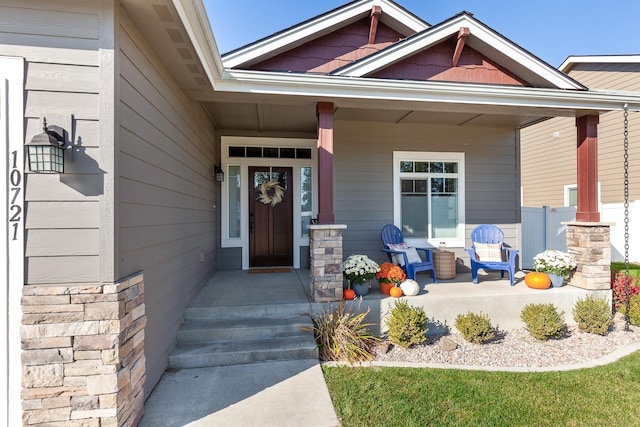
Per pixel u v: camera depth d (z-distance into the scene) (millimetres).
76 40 1963
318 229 3746
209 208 5152
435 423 2264
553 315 3750
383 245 5707
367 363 3160
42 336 1882
